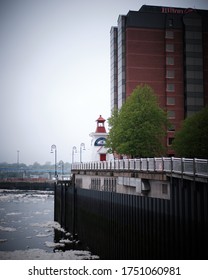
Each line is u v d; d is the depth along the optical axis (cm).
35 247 3925
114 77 9006
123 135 4872
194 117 5103
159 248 2209
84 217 4406
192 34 8494
